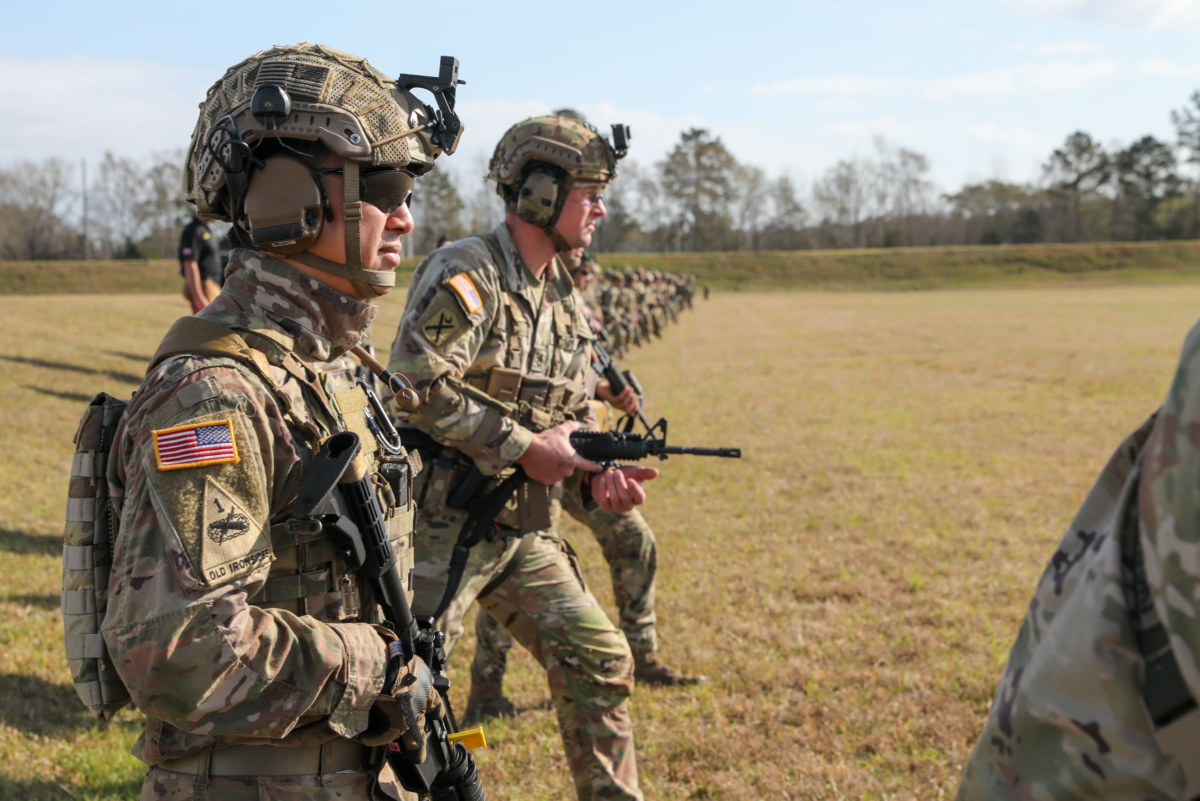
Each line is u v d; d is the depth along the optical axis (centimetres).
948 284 7056
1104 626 96
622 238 10300
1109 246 7556
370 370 191
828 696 371
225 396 134
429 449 260
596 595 502
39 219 8012
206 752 143
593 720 259
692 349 2203
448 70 163
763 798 303
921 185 11175
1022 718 103
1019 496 712
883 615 460
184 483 129
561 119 278
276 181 147
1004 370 1564
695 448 275
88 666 136
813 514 659
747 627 442
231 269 156
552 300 290
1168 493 90
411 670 151
